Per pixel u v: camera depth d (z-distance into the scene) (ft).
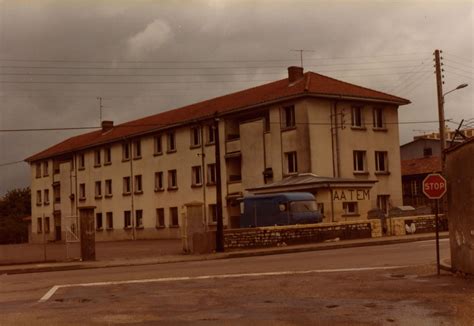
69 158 216.95
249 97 149.48
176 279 53.62
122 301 40.57
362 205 118.52
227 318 32.24
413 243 92.48
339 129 133.69
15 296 46.39
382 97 140.15
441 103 115.14
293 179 125.49
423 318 30.37
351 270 54.85
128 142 186.19
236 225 144.87
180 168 164.25
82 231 85.05
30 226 244.83
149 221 176.14
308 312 33.32
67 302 41.37
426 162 179.73
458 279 44.80
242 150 143.84
